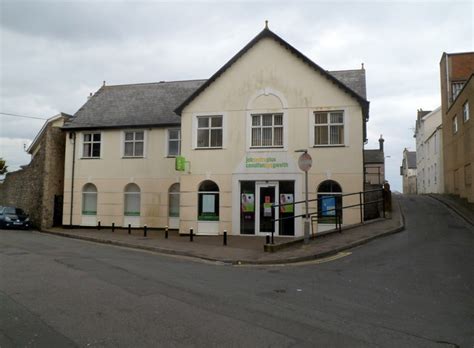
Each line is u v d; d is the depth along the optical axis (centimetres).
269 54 1911
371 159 4566
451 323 613
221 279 927
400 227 1625
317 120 1853
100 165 2423
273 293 790
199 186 1947
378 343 527
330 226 1762
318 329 577
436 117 4509
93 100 2661
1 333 548
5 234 2098
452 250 1219
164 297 744
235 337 539
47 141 2550
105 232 2148
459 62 2942
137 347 502
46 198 2508
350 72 2175
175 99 2502
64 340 523
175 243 1616
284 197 1834
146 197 2322
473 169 2102
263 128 1902
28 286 822
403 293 792
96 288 809
